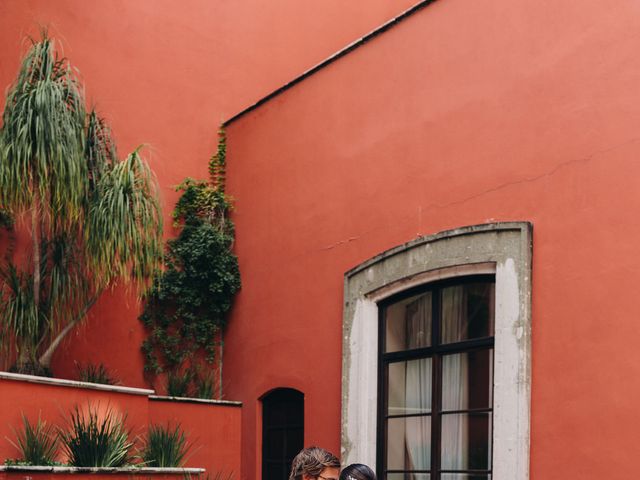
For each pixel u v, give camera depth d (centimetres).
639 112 540
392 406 699
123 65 920
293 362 806
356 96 775
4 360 767
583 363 547
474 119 653
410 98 715
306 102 836
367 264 725
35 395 611
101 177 733
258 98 995
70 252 757
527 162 607
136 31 932
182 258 901
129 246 716
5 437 590
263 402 855
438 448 650
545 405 565
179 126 940
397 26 737
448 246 652
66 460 625
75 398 636
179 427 727
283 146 860
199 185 923
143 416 688
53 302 742
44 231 786
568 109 584
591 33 577
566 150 581
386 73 743
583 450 538
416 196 695
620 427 520
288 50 1026
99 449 612
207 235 890
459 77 671
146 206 738
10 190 688
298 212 828
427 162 689
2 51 855
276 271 846
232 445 774
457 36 678
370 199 743
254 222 887
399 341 702
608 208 549
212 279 891
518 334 586
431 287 677
